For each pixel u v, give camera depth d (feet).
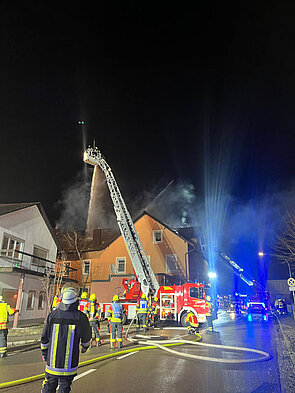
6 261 54.60
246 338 34.73
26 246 61.31
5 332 26.09
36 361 23.72
